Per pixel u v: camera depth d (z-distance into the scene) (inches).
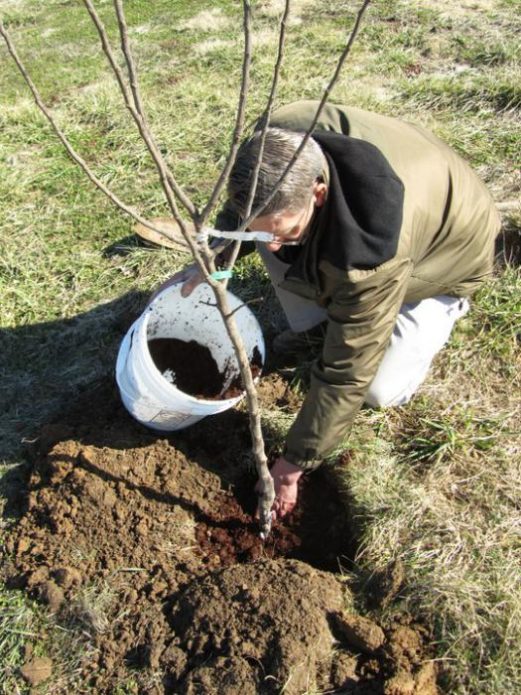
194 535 106.7
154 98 205.6
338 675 89.0
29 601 100.2
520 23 218.8
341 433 95.9
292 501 103.8
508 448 113.0
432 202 97.6
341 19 234.7
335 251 82.0
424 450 113.3
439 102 188.9
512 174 164.9
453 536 101.0
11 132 195.3
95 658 94.4
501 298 134.7
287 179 75.8
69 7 291.0
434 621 92.4
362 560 100.2
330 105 101.2
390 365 114.0
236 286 143.9
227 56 221.8
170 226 157.2
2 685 93.5
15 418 124.8
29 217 165.9
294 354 130.0
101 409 121.2
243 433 117.2
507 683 86.9
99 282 149.2
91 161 184.1
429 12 229.6
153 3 274.1
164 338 121.3
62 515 105.1
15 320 142.9
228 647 90.2
